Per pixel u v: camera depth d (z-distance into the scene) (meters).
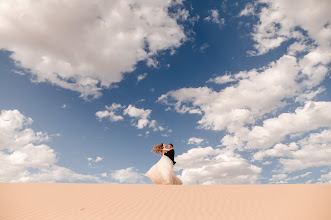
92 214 8.70
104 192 11.49
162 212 8.78
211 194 10.88
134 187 12.63
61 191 11.81
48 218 8.35
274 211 8.62
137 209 9.12
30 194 11.27
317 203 8.89
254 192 11.08
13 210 9.12
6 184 13.92
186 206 9.35
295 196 10.10
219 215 8.42
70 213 8.80
